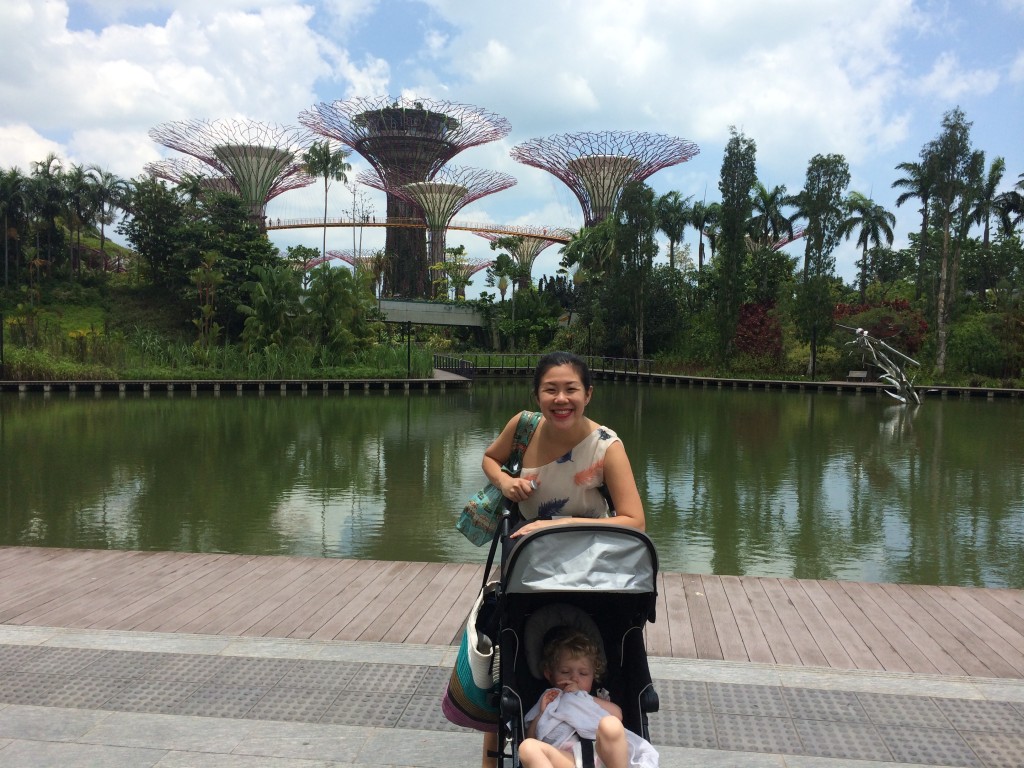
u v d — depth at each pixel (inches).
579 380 86.9
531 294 2246.6
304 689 133.3
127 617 170.4
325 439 672.4
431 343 2214.6
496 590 89.0
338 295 1376.7
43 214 2057.1
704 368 1657.2
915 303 1659.7
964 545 343.6
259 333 1316.4
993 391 1252.5
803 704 129.1
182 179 2006.6
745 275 1729.8
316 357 1337.4
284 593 188.7
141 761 109.6
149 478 484.4
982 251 1946.4
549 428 89.6
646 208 1729.8
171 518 377.1
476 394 1225.4
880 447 654.5
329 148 1995.6
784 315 1641.2
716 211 2020.2
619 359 1761.8
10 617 170.2
